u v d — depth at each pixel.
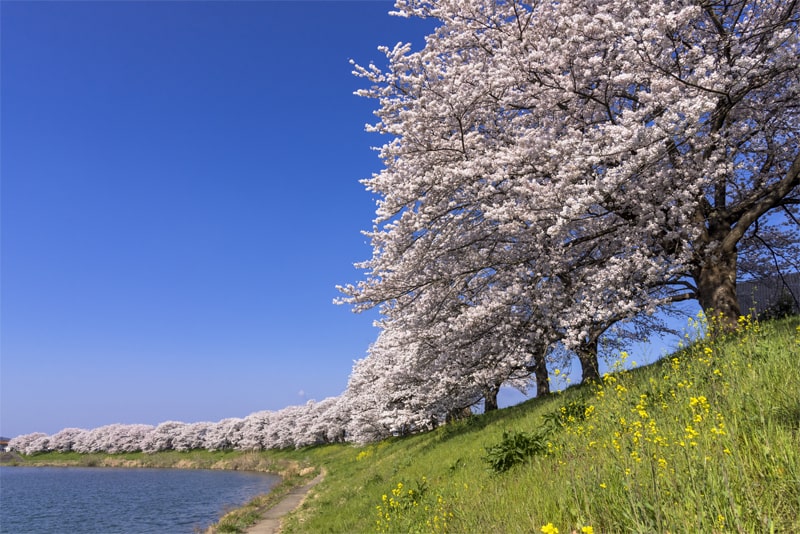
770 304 16.19
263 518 18.22
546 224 12.18
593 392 10.24
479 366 16.45
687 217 12.06
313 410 73.12
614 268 11.34
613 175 9.79
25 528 25.53
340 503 15.45
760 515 3.21
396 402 32.59
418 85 12.99
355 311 14.38
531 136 12.41
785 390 5.09
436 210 12.57
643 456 4.66
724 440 4.42
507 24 13.32
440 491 8.80
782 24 10.02
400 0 13.20
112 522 26.08
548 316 12.59
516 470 7.45
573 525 4.48
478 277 14.98
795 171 11.66
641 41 10.46
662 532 3.42
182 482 49.22
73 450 113.62
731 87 10.16
